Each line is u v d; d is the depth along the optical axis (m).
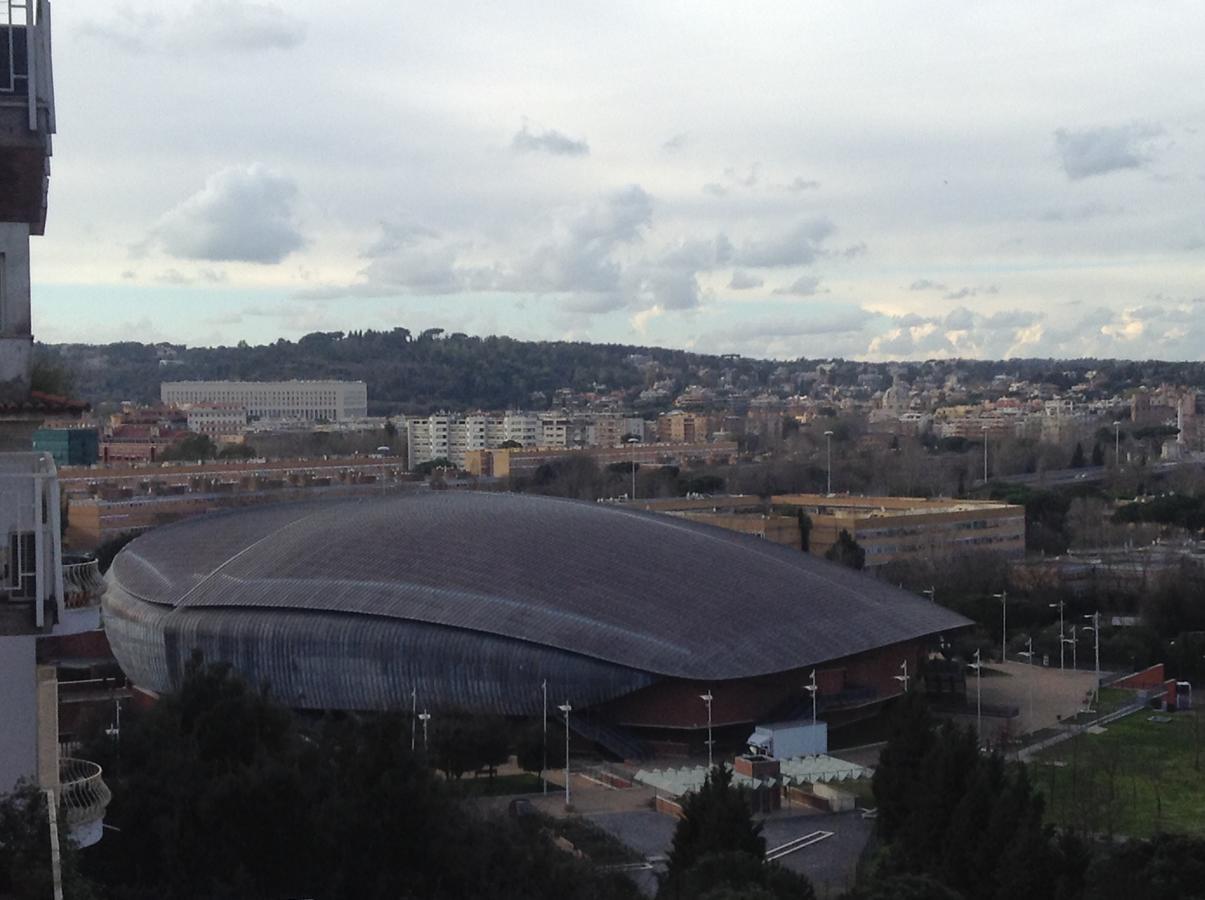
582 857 85.94
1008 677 160.88
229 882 58.62
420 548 136.00
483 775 117.25
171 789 60.53
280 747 70.88
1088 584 199.25
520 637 123.25
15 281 39.31
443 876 62.66
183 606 135.75
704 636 125.25
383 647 126.12
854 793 111.56
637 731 126.44
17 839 37.88
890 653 138.62
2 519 39.50
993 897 72.19
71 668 153.00
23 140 38.53
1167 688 149.88
